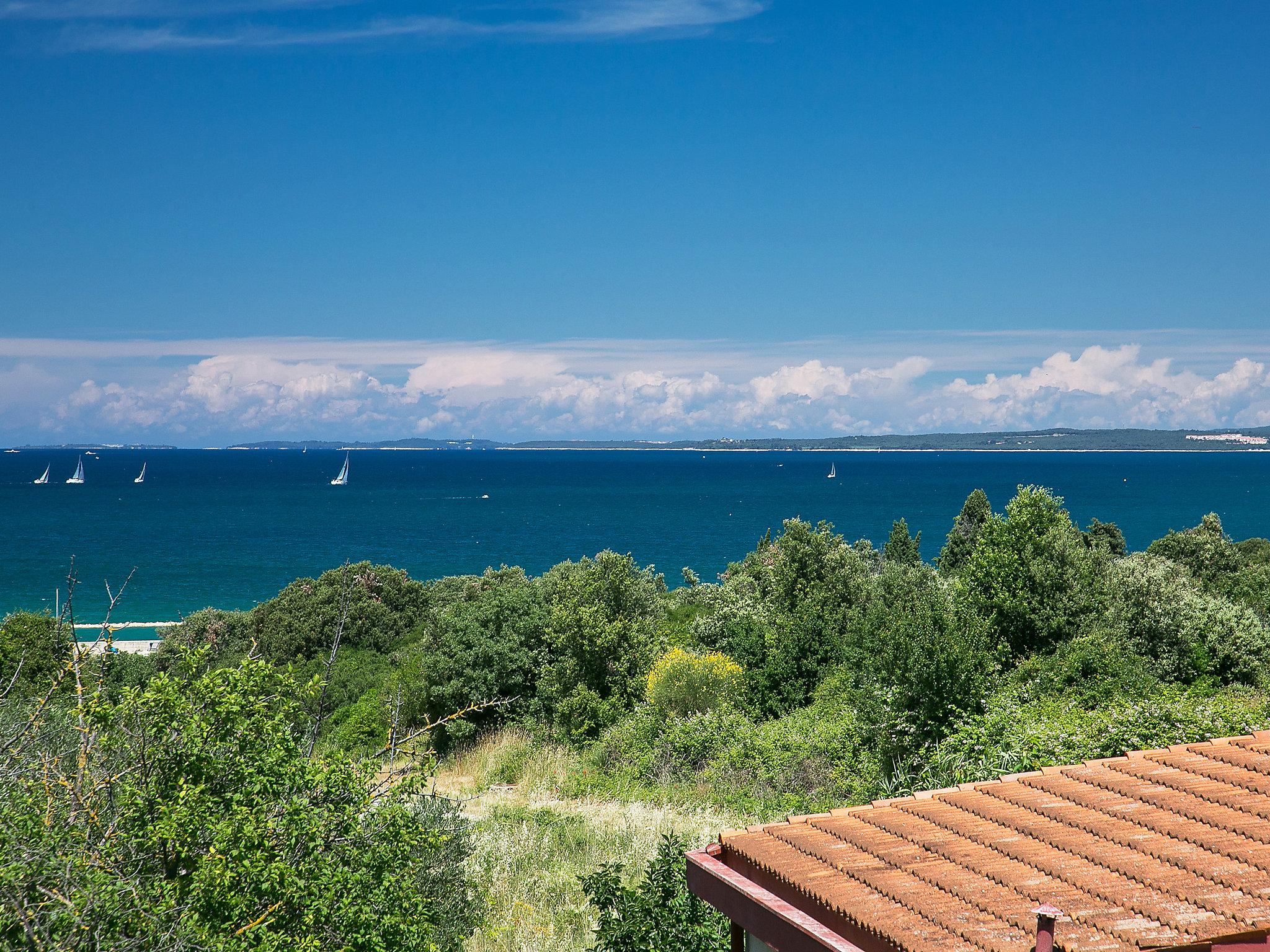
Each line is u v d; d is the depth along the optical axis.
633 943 9.93
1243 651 24.27
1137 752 9.66
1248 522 148.50
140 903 5.53
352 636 38.59
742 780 19.88
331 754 7.34
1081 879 6.61
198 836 6.20
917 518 157.50
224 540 125.00
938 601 20.67
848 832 7.98
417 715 27.27
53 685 7.33
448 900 10.66
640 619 29.28
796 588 33.38
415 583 42.91
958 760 15.98
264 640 37.59
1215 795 8.06
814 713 24.28
